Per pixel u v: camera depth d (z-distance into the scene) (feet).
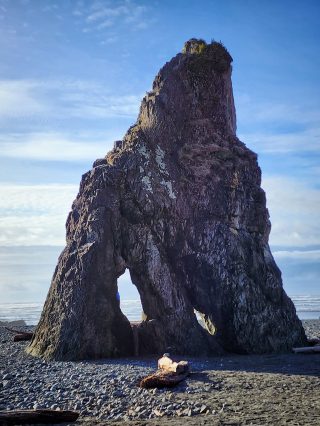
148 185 119.44
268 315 114.62
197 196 122.83
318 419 54.13
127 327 112.68
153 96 130.21
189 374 80.69
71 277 111.55
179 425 53.47
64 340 104.83
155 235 118.73
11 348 119.96
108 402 66.18
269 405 61.21
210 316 116.47
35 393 72.08
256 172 128.77
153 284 114.73
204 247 119.34
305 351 108.27
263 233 125.39
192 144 127.44
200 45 133.39
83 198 121.90
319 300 425.28
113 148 134.21
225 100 133.69
